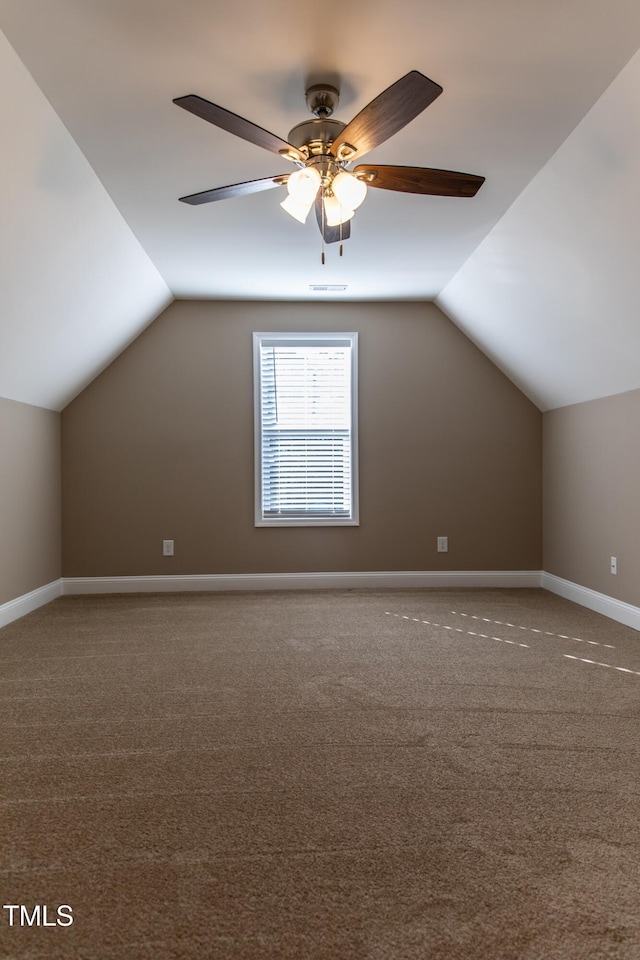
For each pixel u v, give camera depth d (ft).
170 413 17.07
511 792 6.32
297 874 5.04
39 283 11.02
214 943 4.32
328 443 17.43
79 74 7.50
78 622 13.52
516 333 14.88
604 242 9.99
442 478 17.49
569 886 4.89
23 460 14.46
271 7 6.52
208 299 17.02
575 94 7.97
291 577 17.24
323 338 17.34
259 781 6.56
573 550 15.55
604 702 8.72
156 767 6.88
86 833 5.63
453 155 9.48
